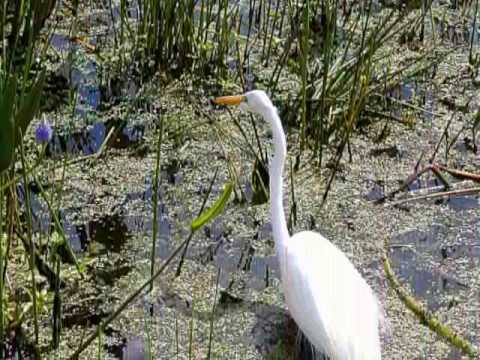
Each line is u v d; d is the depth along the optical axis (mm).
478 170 4789
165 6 5434
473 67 5852
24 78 3357
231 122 5066
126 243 4023
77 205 4234
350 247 4129
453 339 3520
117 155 4680
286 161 4738
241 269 3930
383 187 4602
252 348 3473
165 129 4961
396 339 3531
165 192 4410
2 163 2654
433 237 4234
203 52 5531
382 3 6625
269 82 5281
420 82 5617
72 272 3758
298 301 3260
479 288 3871
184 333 3510
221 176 4574
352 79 5145
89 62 5570
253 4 5938
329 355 3182
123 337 3467
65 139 4793
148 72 5535
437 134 5105
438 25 6418
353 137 5008
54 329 3357
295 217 4285
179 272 3857
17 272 3654
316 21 6113
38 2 4984
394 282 3826
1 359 3289
